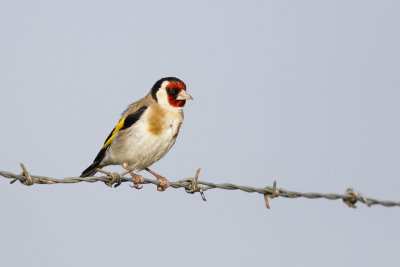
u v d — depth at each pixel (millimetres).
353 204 10461
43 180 8000
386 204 10672
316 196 10109
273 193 9766
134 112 11391
